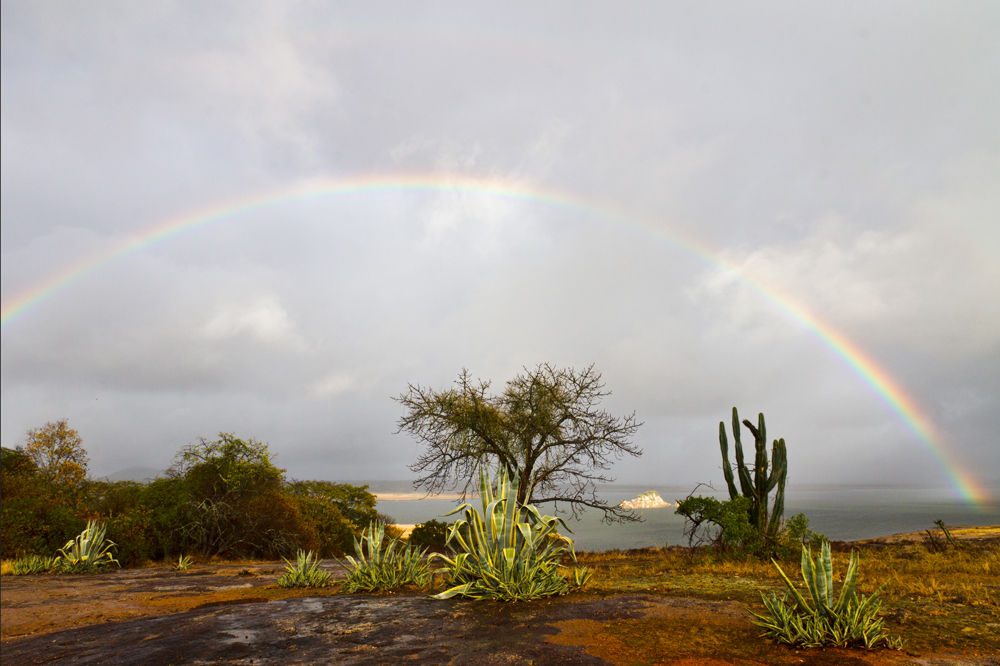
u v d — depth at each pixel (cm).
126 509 2461
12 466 3156
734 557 1465
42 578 1518
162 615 919
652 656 534
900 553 1620
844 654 529
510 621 692
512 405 1942
